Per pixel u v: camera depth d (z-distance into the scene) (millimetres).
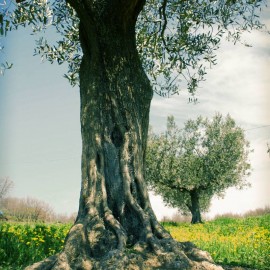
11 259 9609
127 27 9406
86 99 9352
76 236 7797
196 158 37625
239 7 11586
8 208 24406
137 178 8938
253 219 31391
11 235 10695
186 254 7895
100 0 9195
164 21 11219
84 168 8945
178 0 11906
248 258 10992
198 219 37969
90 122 9164
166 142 38000
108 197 8773
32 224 19750
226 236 18516
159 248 7684
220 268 7500
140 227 8414
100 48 9281
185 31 11328
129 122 9227
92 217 8305
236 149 37375
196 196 38625
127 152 9031
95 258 7715
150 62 12891
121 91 9305
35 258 9969
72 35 12086
